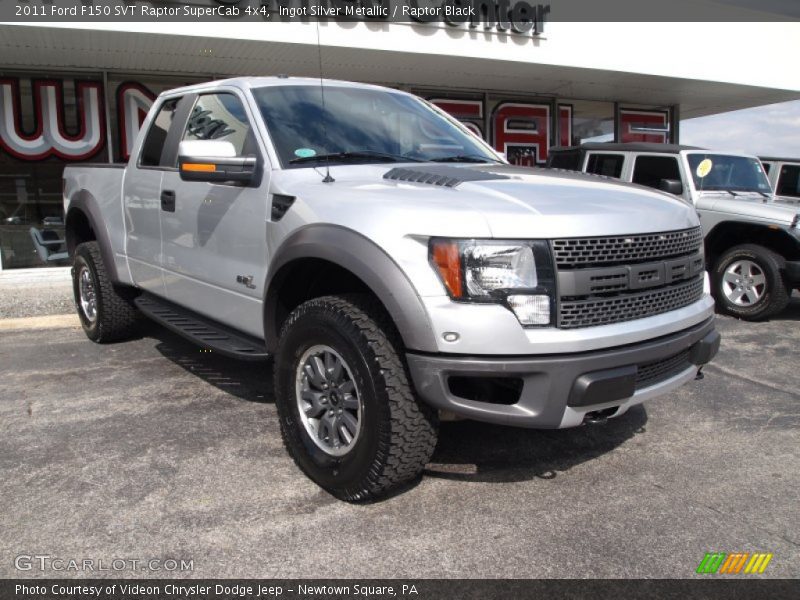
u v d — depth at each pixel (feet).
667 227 9.72
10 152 28.71
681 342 9.62
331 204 9.53
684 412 13.47
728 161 25.59
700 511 9.40
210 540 8.51
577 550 8.38
